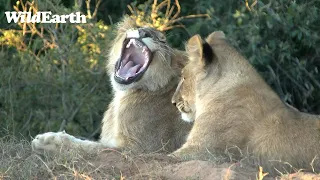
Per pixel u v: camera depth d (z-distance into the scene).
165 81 11.80
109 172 8.80
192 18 17.47
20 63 16.39
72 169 8.60
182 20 17.50
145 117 11.64
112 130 12.13
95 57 16.06
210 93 10.01
